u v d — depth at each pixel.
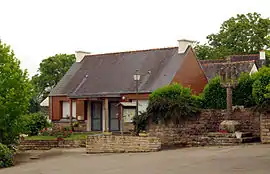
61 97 36.91
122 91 32.75
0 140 23.70
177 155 18.39
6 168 19.02
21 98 23.72
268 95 20.47
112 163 17.69
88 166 17.41
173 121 23.89
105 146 22.78
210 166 14.66
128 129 31.42
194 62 34.03
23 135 30.38
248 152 17.25
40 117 31.91
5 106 22.97
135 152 21.39
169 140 23.97
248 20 55.34
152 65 33.91
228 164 14.73
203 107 25.23
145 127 25.02
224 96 24.77
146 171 14.80
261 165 14.08
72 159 20.61
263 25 54.81
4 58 23.75
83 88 35.56
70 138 28.31
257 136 22.53
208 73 39.44
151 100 25.41
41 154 24.45
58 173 16.06
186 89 25.44
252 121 22.81
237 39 54.59
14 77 23.47
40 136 30.03
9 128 23.75
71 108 35.19
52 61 51.94
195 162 15.80
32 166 19.09
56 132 30.17
